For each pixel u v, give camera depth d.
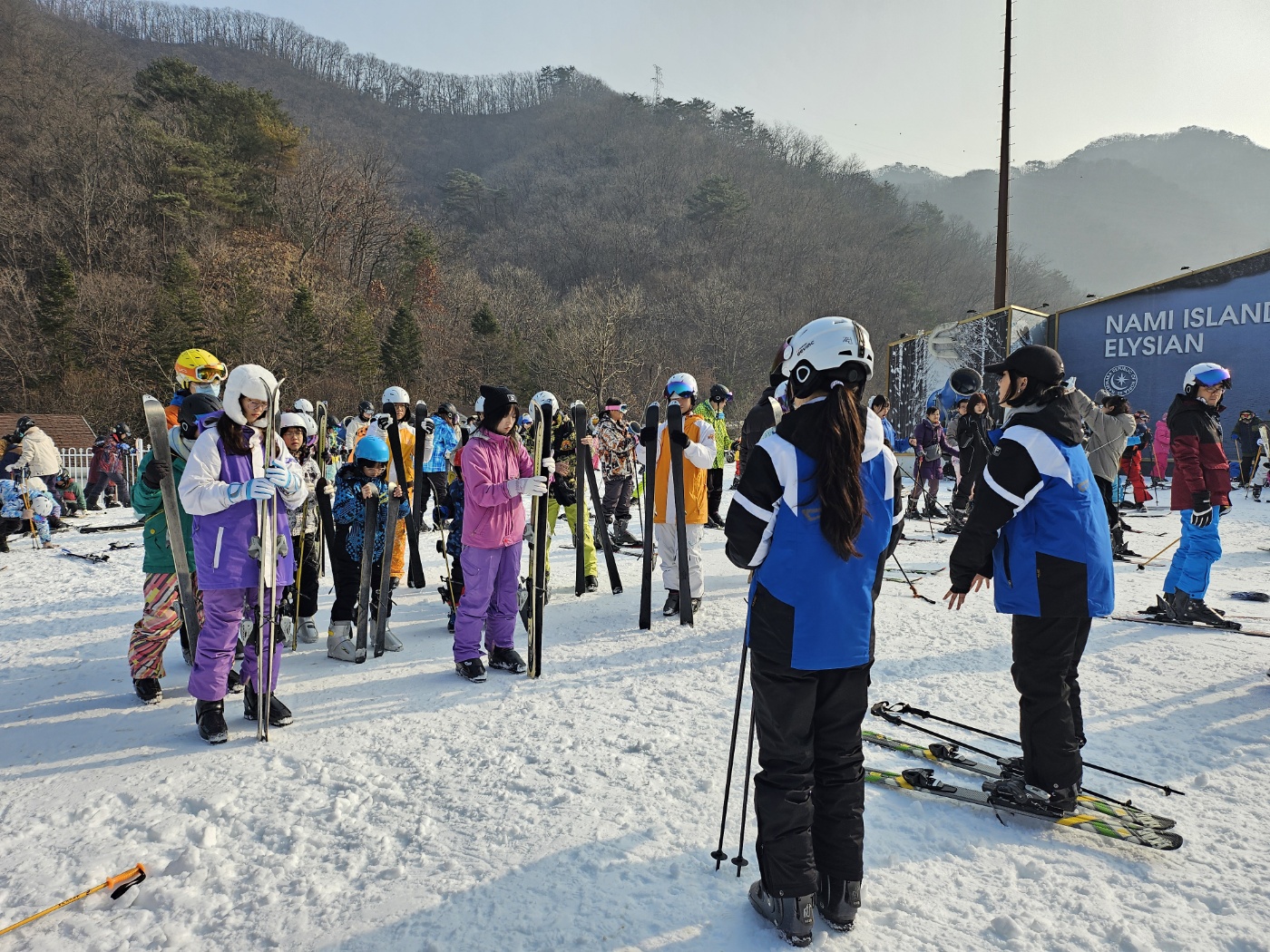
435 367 45.16
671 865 2.71
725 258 84.69
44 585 7.95
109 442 16.28
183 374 4.95
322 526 5.76
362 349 39.84
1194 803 3.13
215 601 3.79
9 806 3.21
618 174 107.31
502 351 46.38
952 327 21.38
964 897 2.54
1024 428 2.91
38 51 58.50
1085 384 21.06
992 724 3.92
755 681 2.45
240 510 3.81
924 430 12.58
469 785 3.32
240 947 2.34
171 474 4.05
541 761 3.55
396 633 5.82
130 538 11.62
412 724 4.03
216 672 3.83
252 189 51.88
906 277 86.31
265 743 3.81
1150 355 20.17
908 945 2.30
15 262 39.31
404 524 7.09
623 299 50.78
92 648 5.54
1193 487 5.52
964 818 3.05
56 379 32.47
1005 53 20.16
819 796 2.45
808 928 2.30
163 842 2.93
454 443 9.51
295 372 36.75
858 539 2.37
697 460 6.07
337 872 2.70
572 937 2.34
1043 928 2.37
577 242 86.00
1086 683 4.55
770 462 2.36
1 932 2.42
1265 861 2.71
